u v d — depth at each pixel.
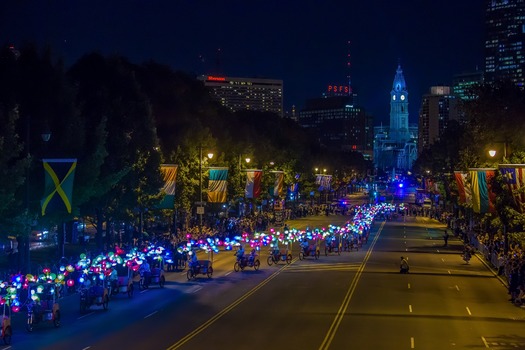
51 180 38.59
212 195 73.75
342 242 83.81
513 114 72.94
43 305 35.19
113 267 47.84
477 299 47.34
